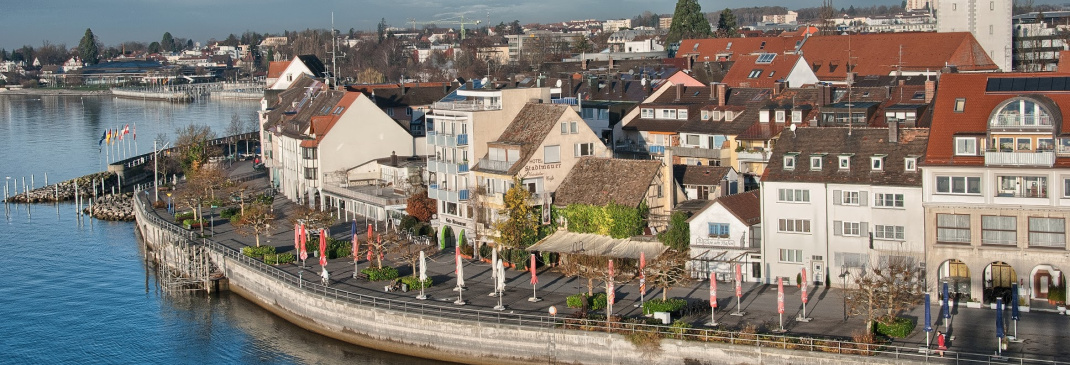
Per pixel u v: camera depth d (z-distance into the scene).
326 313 118.25
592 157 137.12
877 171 113.12
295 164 186.62
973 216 105.56
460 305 113.19
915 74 194.25
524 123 140.88
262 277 130.75
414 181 159.12
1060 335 95.38
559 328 103.19
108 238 181.50
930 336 96.50
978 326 99.19
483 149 142.12
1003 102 104.25
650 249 121.81
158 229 162.62
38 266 159.62
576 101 162.75
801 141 119.62
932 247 107.50
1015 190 104.00
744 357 95.56
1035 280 106.31
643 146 168.25
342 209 173.50
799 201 115.94
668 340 98.50
